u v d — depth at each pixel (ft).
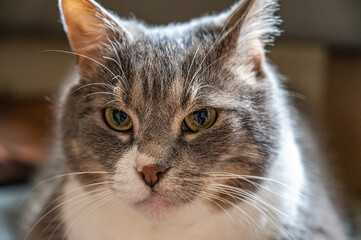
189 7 1.93
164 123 1.14
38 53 2.32
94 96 1.20
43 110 2.28
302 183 1.29
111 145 1.18
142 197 1.14
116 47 1.22
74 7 1.20
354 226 1.59
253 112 1.18
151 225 1.22
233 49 1.20
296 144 1.36
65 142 1.27
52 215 1.31
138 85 1.15
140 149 1.12
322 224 1.32
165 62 1.17
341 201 1.61
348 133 1.94
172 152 1.12
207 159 1.15
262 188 1.20
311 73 1.96
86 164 1.22
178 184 1.12
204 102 1.15
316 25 1.90
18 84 2.41
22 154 1.94
